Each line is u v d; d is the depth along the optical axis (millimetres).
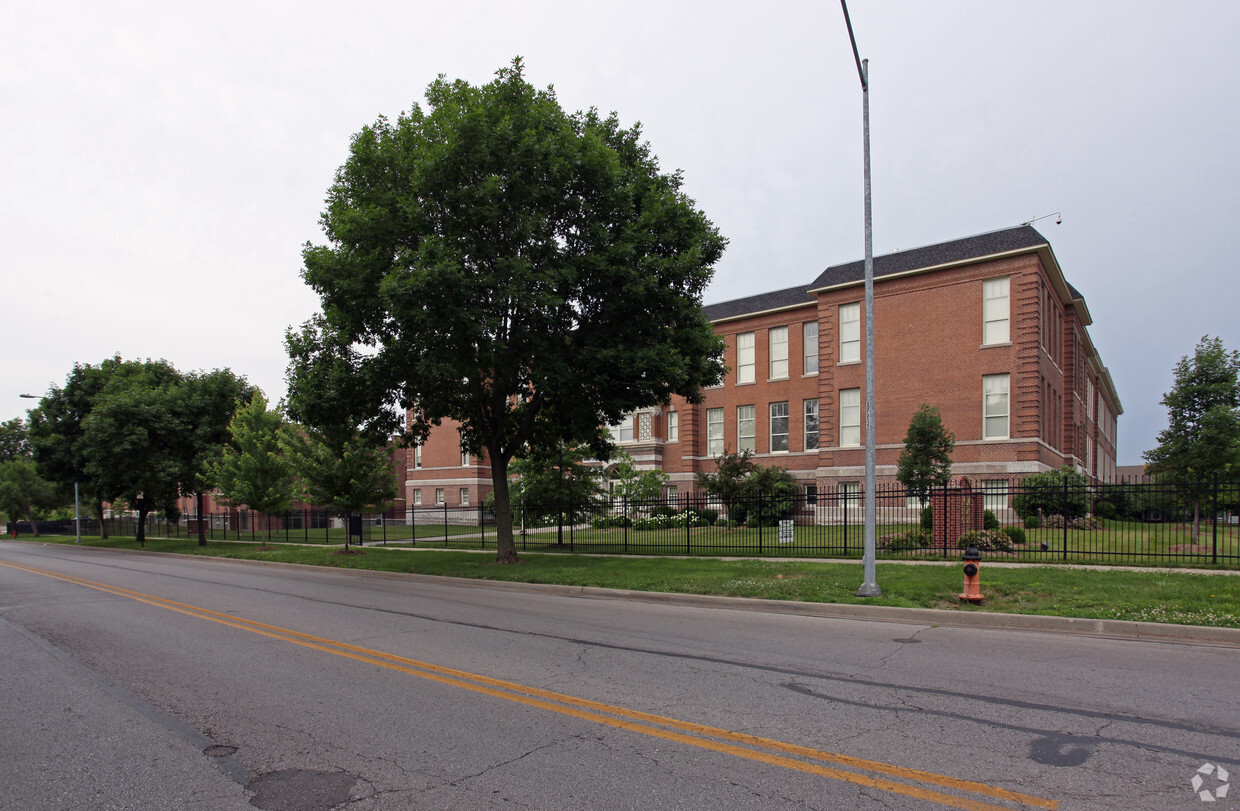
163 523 56531
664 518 28219
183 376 39188
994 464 27875
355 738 5246
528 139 14898
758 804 4039
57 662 7871
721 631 9641
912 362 30312
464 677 7004
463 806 4055
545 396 18000
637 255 16578
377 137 16938
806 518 31656
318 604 12625
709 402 40344
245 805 4109
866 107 12773
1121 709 5852
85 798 4246
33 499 58750
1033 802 4051
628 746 5016
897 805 4023
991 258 28516
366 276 16016
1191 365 20188
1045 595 11102
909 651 8234
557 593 14547
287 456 26688
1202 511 20438
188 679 7051
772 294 39938
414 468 48812
